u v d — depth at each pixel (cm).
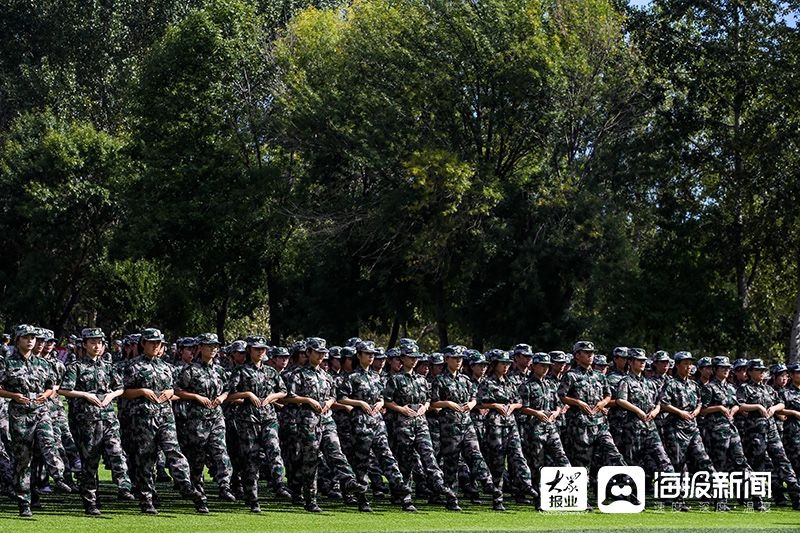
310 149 7169
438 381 2894
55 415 2575
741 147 6172
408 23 6800
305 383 2727
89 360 2577
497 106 6669
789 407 3272
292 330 7769
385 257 6862
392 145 6644
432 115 6694
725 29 6381
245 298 8144
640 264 6519
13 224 8862
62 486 2833
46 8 9838
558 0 6756
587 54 6662
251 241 7550
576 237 6419
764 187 6166
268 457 2683
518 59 6512
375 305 7425
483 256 6588
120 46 9931
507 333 6712
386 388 2847
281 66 7712
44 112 9381
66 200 8488
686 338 6375
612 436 3023
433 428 2981
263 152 8038
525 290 6475
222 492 2823
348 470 2738
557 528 2528
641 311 6275
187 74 7581
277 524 2455
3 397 2489
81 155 8781
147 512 2547
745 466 3097
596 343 6256
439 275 6788
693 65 6400
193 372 2636
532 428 2909
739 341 6344
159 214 7362
